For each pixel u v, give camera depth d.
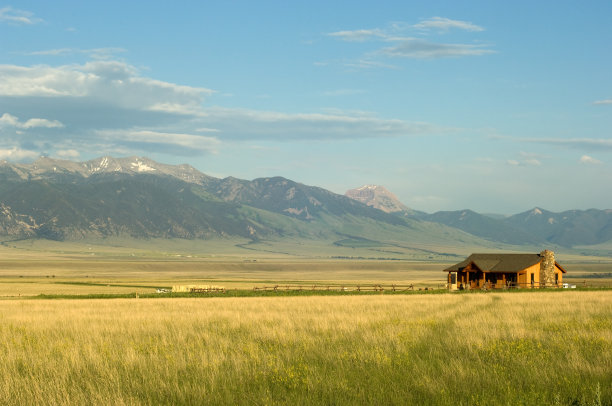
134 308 50.00
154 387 15.86
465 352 21.02
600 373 16.83
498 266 97.00
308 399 14.70
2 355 21.38
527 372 17.05
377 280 183.50
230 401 14.61
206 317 37.28
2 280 169.62
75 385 16.30
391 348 22.14
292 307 47.97
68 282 155.25
